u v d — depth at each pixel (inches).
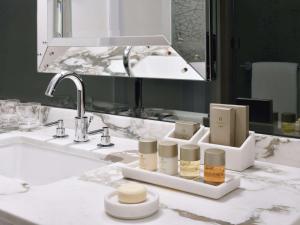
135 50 45.9
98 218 25.7
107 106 51.2
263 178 33.9
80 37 50.6
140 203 26.2
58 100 56.9
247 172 35.5
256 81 39.0
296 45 36.4
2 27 63.2
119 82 49.6
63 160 46.4
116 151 43.1
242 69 39.7
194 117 43.5
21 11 59.6
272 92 38.2
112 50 47.9
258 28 38.4
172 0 42.0
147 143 33.3
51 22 53.2
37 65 56.4
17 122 57.7
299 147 36.7
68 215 26.1
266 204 28.2
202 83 42.6
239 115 36.6
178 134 39.1
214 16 40.5
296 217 26.0
